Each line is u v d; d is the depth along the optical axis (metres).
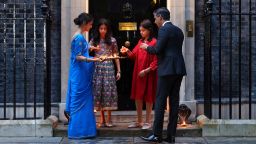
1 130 7.86
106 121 8.59
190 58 8.62
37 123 7.90
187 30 8.61
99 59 7.64
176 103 7.32
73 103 7.73
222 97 8.66
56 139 7.74
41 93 8.60
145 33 7.89
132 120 8.68
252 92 8.69
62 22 8.54
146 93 7.92
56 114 8.60
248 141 7.59
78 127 7.73
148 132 7.90
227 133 7.89
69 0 8.54
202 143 7.45
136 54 8.00
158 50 7.07
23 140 7.66
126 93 9.14
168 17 7.28
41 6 8.08
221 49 8.66
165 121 8.57
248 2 8.68
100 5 9.05
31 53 8.59
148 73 7.87
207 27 7.98
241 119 8.00
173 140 7.38
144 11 9.10
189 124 8.30
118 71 8.18
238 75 8.66
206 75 8.09
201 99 8.73
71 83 7.76
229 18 8.62
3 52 8.49
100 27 8.03
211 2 7.93
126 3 9.09
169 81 7.17
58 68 8.68
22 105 8.54
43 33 8.55
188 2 8.61
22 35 8.57
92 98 7.84
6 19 8.16
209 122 7.91
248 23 8.66
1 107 8.52
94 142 7.53
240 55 7.92
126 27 9.09
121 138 7.82
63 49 8.55
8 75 8.57
